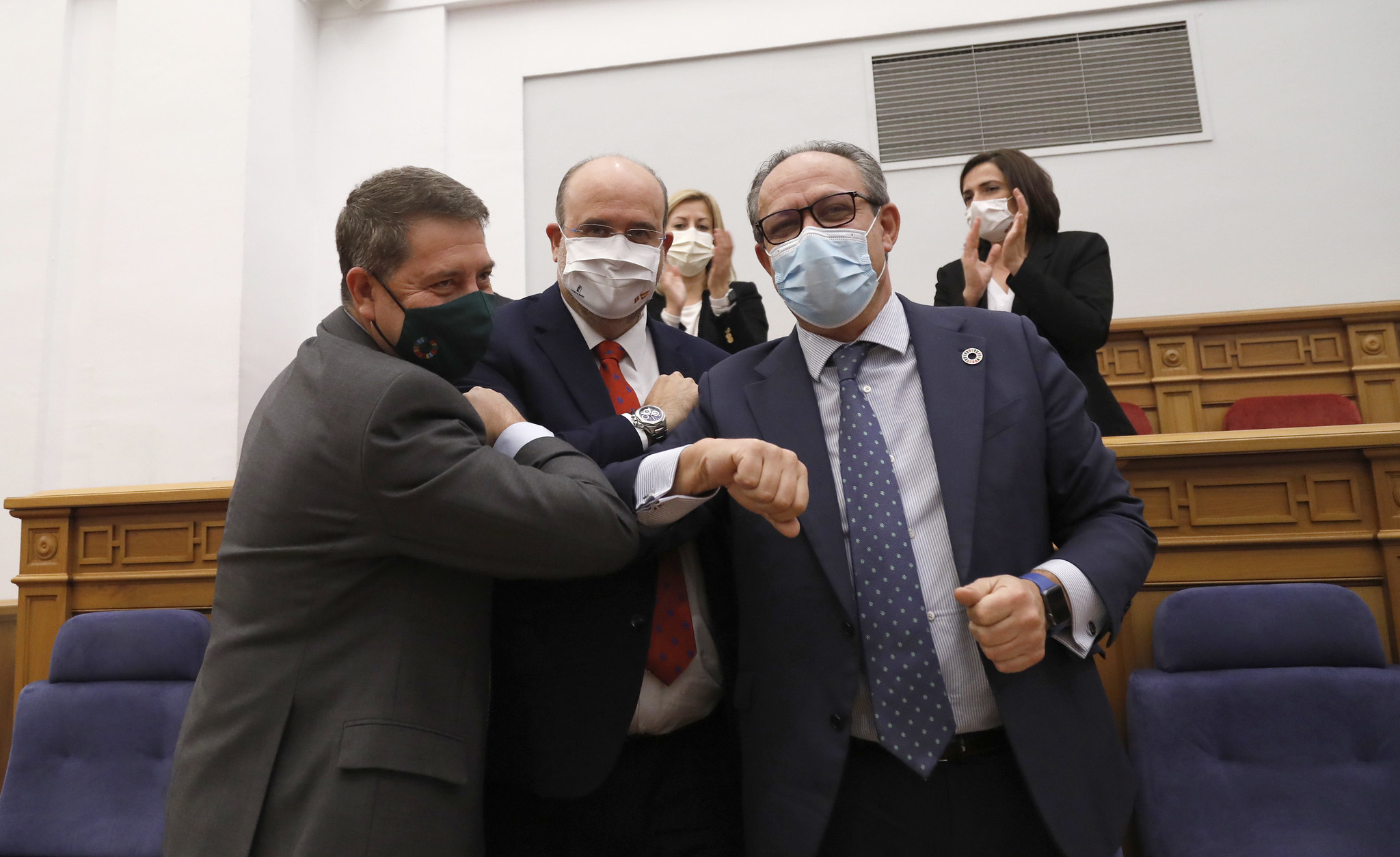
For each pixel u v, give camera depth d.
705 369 1.69
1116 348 3.90
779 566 1.25
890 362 1.35
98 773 2.03
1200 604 1.73
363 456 1.09
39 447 4.54
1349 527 1.81
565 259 1.54
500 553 1.12
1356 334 3.65
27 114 4.81
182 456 4.38
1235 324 3.78
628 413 1.52
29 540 2.31
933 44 4.83
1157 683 1.70
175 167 4.60
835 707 1.17
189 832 1.06
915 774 1.16
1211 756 1.64
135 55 4.73
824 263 1.29
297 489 1.12
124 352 4.50
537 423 1.48
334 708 1.08
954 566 1.20
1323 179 4.41
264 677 1.09
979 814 1.15
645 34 5.04
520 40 5.13
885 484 1.24
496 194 5.00
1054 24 4.75
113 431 4.45
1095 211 4.58
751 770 1.22
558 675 1.32
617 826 1.38
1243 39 4.57
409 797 1.05
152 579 2.25
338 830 1.02
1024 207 2.64
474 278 1.26
